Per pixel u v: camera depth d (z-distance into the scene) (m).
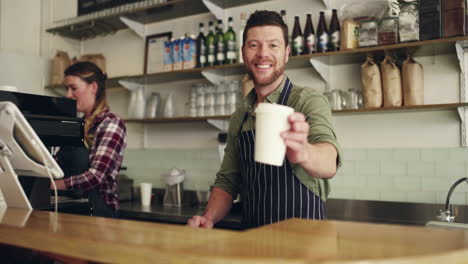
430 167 2.71
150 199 3.57
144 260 0.75
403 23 2.52
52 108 1.79
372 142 2.90
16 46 4.30
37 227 1.01
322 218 1.62
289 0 3.21
